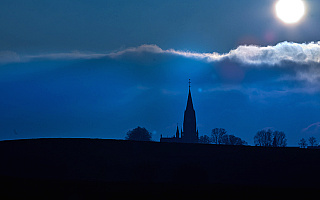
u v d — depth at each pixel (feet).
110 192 525.75
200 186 581.12
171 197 504.84
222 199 499.92
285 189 573.33
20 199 481.05
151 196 508.53
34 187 549.13
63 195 504.84
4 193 510.58
